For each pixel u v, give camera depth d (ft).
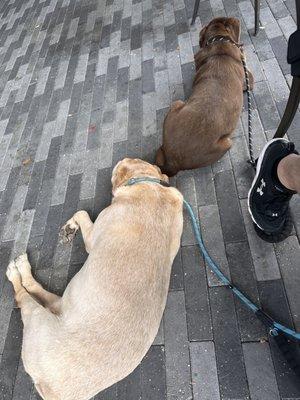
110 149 10.62
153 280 6.34
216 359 6.79
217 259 7.86
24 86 13.99
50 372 6.00
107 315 6.07
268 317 6.48
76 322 6.27
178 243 7.47
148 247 6.57
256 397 6.31
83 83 12.91
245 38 11.53
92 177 10.24
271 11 11.91
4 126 12.84
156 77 11.83
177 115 8.39
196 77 9.60
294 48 4.74
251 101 10.02
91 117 11.69
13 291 8.81
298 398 6.14
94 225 7.68
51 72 14.02
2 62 15.69
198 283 7.66
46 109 12.70
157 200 7.25
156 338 7.27
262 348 6.66
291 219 7.61
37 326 6.65
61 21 16.26
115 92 12.04
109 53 13.50
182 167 8.61
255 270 7.50
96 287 6.30
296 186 5.98
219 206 8.59
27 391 7.47
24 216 10.12
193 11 13.20
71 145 11.21
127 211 7.00
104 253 6.54
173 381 6.79
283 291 7.12
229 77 8.84
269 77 10.33
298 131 9.01
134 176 7.74
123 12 14.93
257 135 9.38
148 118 10.86
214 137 8.17
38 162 11.23
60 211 9.86
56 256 9.06
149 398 6.74
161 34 13.14
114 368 5.85
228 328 7.02
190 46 12.22
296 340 6.43
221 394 6.48
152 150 10.14
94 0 16.43
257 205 7.14
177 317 7.39
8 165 11.56
